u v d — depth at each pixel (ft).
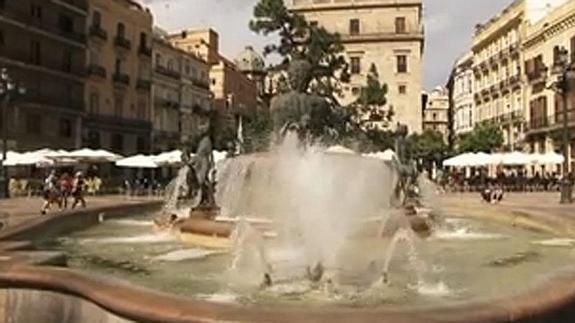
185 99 235.20
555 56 171.63
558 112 168.14
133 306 13.28
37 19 156.35
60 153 125.80
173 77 225.15
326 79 138.21
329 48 137.49
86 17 175.83
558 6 182.09
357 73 218.38
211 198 38.24
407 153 44.86
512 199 99.71
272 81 138.51
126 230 41.93
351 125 71.05
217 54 278.46
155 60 214.07
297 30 134.41
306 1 223.30
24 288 16.25
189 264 26.66
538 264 27.17
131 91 198.59
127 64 196.54
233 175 40.32
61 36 164.04
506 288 20.93
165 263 26.96
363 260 26.99
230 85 270.46
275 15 132.77
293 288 20.70
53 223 35.65
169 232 38.40
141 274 23.90
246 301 18.65
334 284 21.33
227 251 30.91
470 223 48.32
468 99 265.95
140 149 202.18
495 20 225.56
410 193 43.70
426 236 38.01
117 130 189.88
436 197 53.57
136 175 184.65
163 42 218.18
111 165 184.44
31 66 153.17
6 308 16.34
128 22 196.75
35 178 145.59
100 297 14.26
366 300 18.85
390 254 29.63
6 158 120.06
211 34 271.28
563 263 27.02
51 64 161.48
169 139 221.87
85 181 121.60
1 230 28.86
